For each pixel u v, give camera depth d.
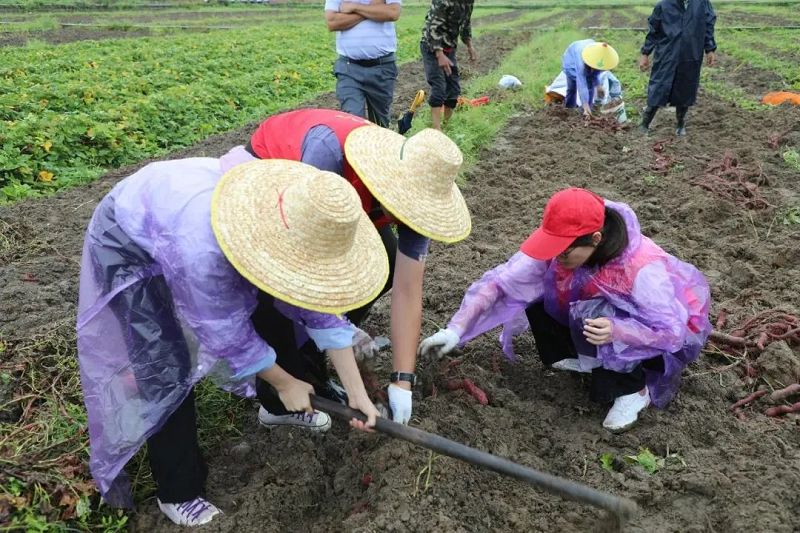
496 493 3.06
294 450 3.30
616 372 3.37
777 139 7.87
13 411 3.42
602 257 3.17
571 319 3.42
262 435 3.46
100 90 10.35
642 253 3.23
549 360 3.84
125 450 2.65
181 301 2.39
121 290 2.56
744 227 5.72
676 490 3.04
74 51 15.97
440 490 3.00
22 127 7.76
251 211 2.29
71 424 3.29
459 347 4.10
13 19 25.97
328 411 2.73
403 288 3.01
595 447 3.34
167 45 17.36
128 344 2.63
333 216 2.19
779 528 2.75
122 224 2.53
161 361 2.63
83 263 2.68
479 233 5.93
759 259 5.10
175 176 2.49
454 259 5.34
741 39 18.72
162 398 2.66
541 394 3.76
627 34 22.52
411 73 15.62
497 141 8.68
